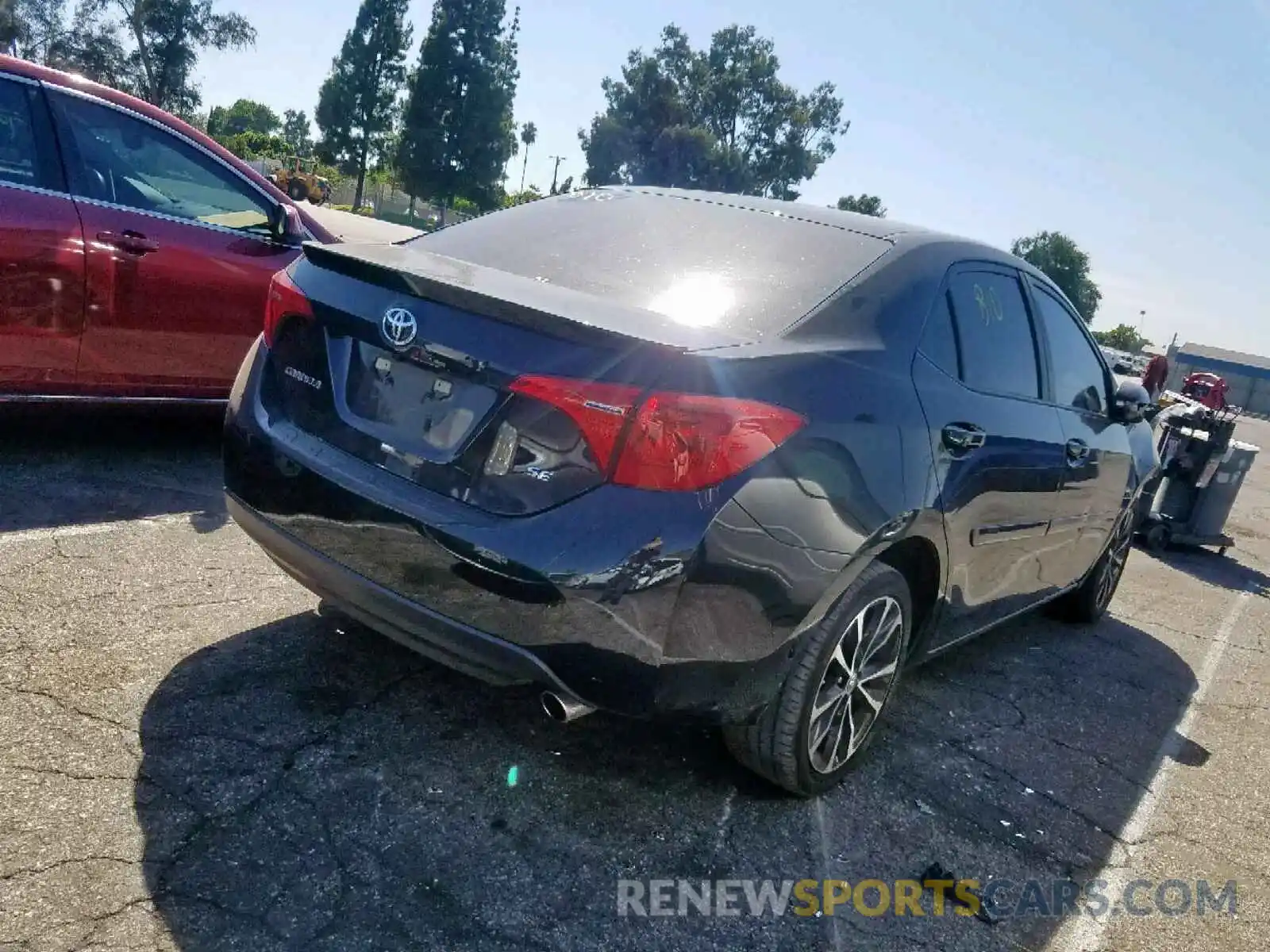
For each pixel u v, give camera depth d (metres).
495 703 3.25
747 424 2.42
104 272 4.48
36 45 50.47
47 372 4.44
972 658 4.66
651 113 73.06
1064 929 2.73
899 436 2.86
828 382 2.68
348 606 2.73
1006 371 3.67
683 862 2.66
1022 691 4.37
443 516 2.45
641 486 2.34
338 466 2.67
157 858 2.32
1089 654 5.07
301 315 2.89
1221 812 3.58
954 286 3.42
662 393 2.34
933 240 3.45
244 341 5.02
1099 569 5.30
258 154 70.38
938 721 3.85
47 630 3.22
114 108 4.60
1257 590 7.71
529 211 3.59
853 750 3.12
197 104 54.75
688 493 2.35
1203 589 7.36
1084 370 4.46
